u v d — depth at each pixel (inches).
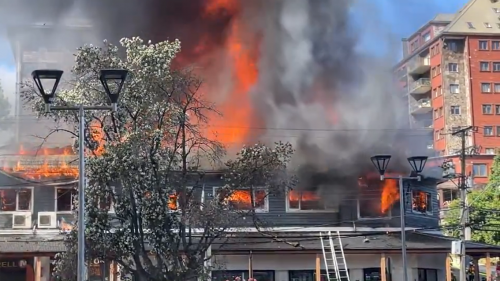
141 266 623.2
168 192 623.2
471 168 2465.6
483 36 2699.3
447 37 2662.4
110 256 620.4
